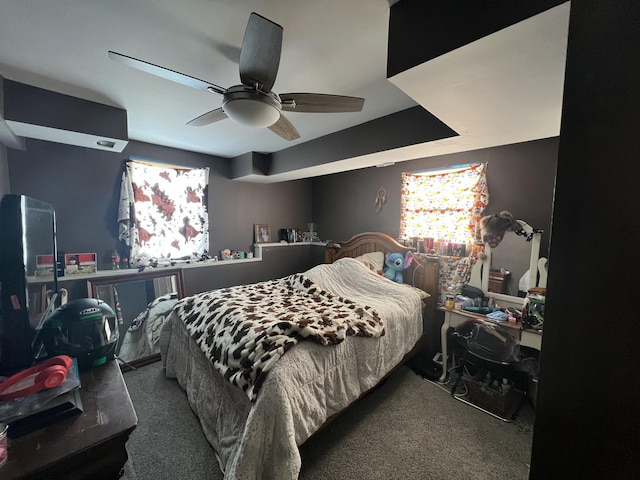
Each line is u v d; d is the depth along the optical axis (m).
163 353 2.52
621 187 0.44
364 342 1.89
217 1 1.11
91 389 0.97
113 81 1.76
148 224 3.22
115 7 1.14
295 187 4.71
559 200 0.50
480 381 2.21
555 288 0.51
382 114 2.28
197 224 3.64
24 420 0.75
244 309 2.06
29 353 1.01
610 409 0.46
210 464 1.59
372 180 3.82
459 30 0.97
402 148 2.25
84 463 0.75
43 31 1.28
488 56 1.01
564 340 0.50
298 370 1.46
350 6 1.13
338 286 2.79
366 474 1.54
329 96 1.42
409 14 1.10
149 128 2.66
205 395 1.88
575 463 0.50
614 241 0.44
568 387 0.50
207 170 3.68
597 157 0.46
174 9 1.15
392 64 1.16
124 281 2.92
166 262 3.33
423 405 2.15
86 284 2.70
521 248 2.46
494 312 2.38
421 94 1.31
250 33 1.05
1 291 0.95
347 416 2.01
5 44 1.38
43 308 1.30
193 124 1.85
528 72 1.10
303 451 1.69
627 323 0.43
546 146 2.34
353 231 4.16
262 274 4.22
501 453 1.70
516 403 2.18
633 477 0.44
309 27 1.25
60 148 2.64
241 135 2.88
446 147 2.21
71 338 1.06
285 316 1.93
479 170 2.71
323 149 2.90
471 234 2.79
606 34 0.45
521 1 0.84
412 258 3.07
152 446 1.71
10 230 0.94
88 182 2.82
